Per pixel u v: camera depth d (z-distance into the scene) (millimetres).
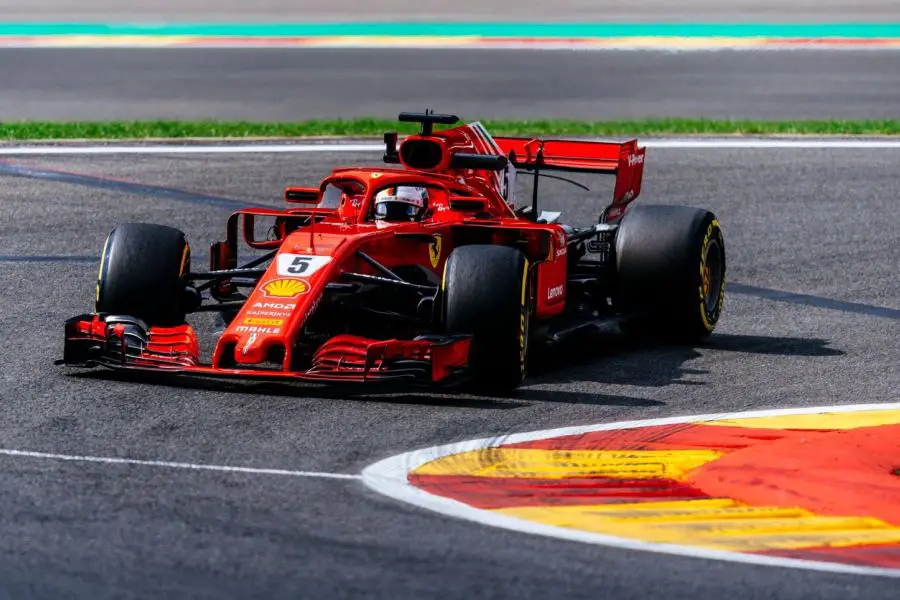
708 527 21469
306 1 141000
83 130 72312
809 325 38875
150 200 56125
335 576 19156
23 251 46125
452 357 29266
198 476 23656
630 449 26109
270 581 18938
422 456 25312
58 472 23688
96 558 19688
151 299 31938
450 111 82812
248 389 29641
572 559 19984
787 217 54938
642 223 36000
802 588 19094
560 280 34406
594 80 93938
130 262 31969
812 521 21828
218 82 92312
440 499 22719
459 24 124188
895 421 28609
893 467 24719
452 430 27234
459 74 96188
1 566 19312
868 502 22672
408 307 33562
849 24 121938
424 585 18891
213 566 19453
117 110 81875
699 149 69875
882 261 47781
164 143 69938
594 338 36781
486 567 19609
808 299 42219
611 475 24312
